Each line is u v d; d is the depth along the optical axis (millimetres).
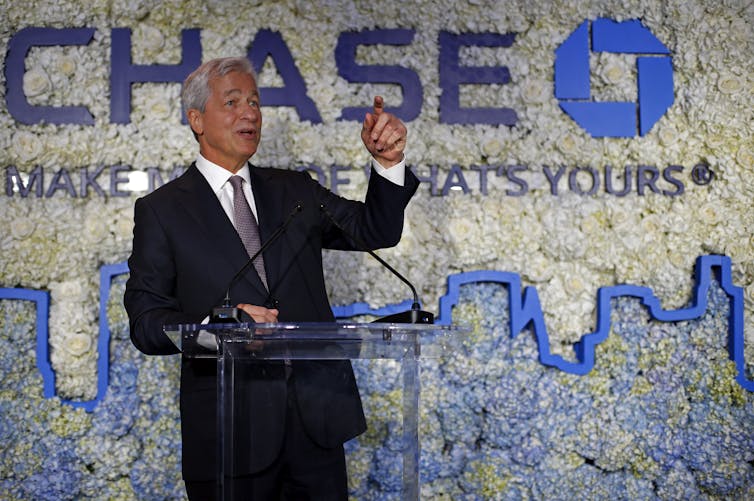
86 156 3350
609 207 3422
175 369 3275
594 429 3320
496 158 3426
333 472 2014
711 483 3328
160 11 3420
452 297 3324
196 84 2482
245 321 1783
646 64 3500
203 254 2283
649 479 3332
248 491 1826
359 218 2441
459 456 3293
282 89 3398
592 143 3449
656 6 3510
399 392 2119
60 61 3381
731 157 3467
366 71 3426
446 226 3379
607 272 3430
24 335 3273
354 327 1702
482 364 3328
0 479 3195
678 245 3436
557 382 3334
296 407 1955
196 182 2408
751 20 3510
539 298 3379
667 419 3354
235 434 1797
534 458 3293
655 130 3480
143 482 3211
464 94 3463
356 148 3398
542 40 3477
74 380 3270
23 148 3326
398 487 2088
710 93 3494
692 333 3404
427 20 3461
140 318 2137
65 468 3207
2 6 3396
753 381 3404
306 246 2398
